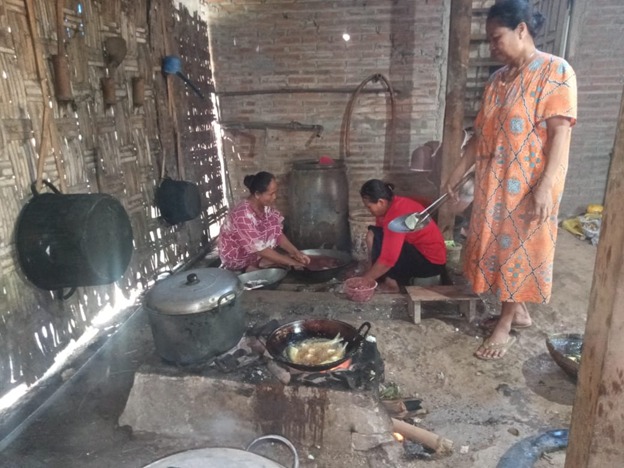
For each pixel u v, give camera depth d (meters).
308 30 4.85
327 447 2.00
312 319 2.34
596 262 1.13
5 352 2.20
